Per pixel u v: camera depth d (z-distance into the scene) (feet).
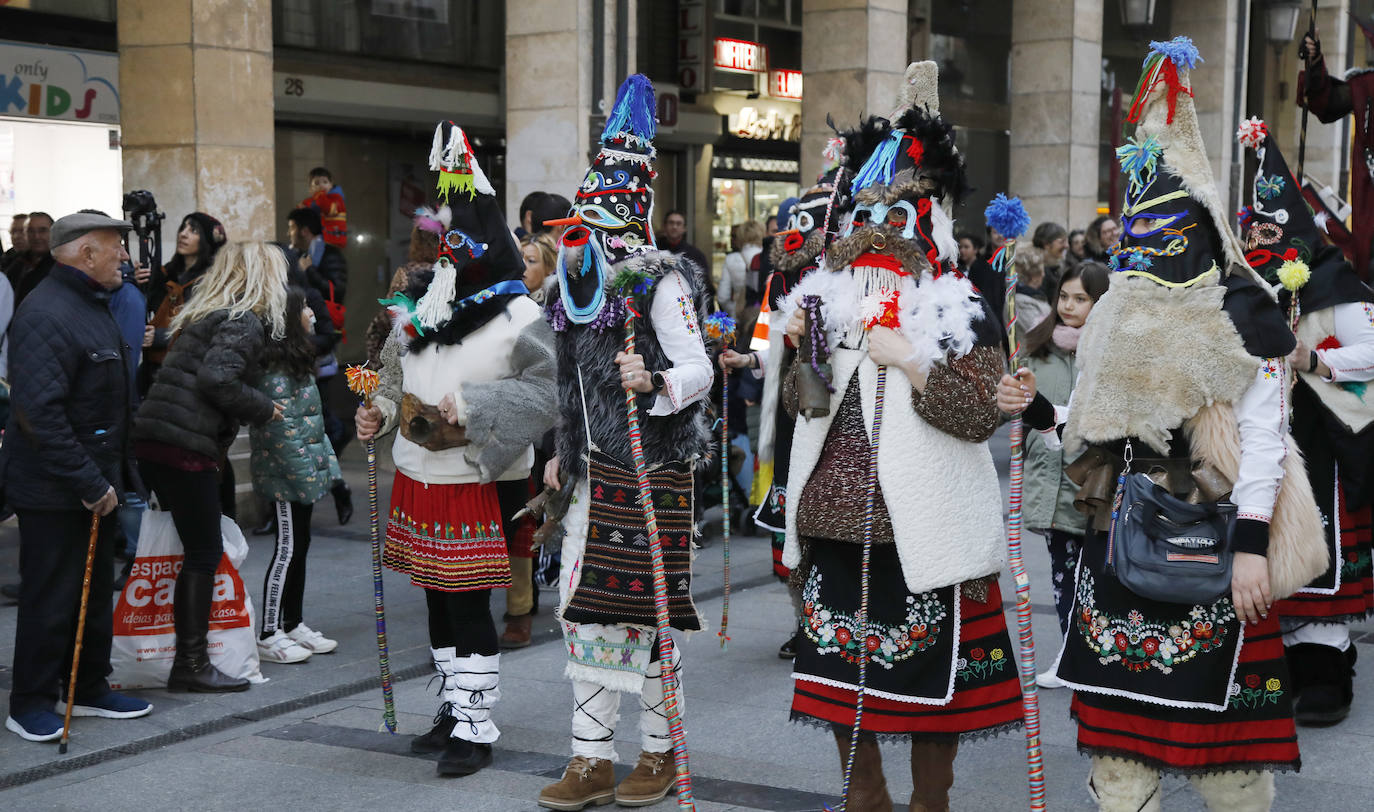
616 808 14.53
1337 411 16.30
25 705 16.78
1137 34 48.62
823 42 38.17
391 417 16.20
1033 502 17.54
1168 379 11.21
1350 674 17.47
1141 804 11.78
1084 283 17.57
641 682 14.16
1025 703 11.77
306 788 15.19
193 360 18.08
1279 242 16.75
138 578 18.69
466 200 15.80
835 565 12.49
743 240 38.58
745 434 29.73
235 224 28.37
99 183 37.27
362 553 27.63
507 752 16.34
